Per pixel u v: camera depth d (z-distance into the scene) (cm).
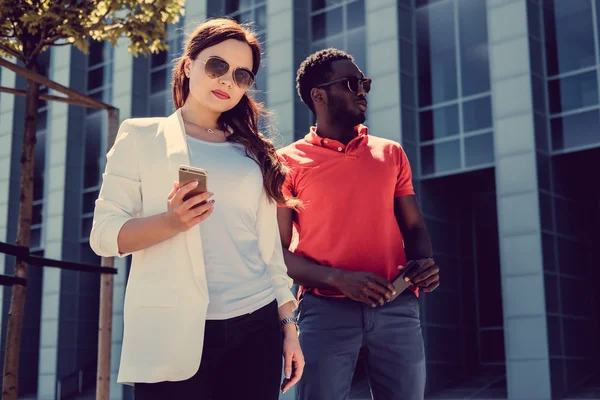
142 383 235
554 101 1822
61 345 2722
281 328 279
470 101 1934
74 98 646
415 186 1981
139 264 240
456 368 2016
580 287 1831
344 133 398
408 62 2027
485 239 2116
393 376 372
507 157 1809
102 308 645
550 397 1675
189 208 223
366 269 375
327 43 2180
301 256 383
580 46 1795
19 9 621
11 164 3041
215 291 245
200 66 264
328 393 366
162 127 256
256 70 279
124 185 247
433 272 359
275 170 274
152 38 686
